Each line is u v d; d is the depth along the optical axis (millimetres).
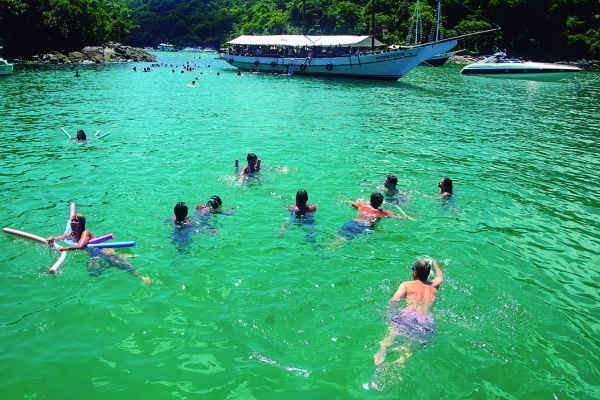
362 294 6395
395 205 9852
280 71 48719
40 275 6766
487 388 4770
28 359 5055
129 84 34938
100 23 67875
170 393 4613
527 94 33656
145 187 10633
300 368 4996
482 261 7500
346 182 11344
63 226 8375
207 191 10445
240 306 6094
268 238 8172
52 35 60750
